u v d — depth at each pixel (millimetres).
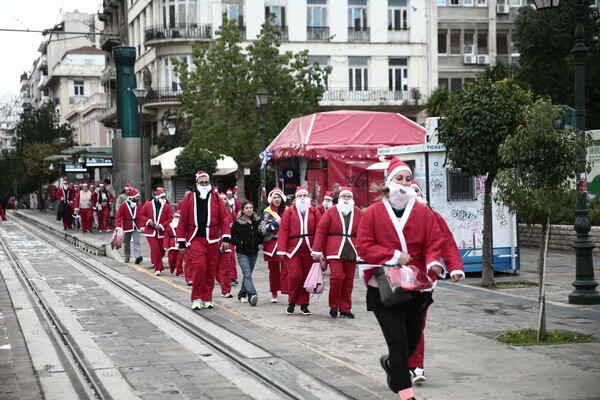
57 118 76062
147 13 53969
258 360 8234
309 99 35625
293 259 11398
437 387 6941
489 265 14484
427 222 6250
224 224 12203
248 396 6852
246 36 49312
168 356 8602
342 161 22438
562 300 12523
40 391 7172
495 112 13461
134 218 20609
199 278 12008
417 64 50406
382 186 6324
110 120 64125
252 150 35031
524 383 7047
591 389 6812
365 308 12055
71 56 94562
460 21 50938
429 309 11586
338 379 7301
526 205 9336
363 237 6258
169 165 40156
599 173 22156
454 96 14188
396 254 6117
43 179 72500
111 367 8070
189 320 11031
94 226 38500
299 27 49125
